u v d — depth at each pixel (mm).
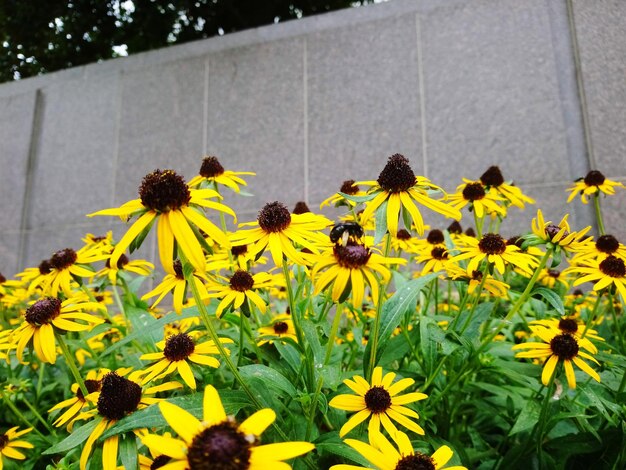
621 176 846
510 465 273
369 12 1071
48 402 370
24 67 1931
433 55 1004
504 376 344
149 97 1225
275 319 322
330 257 208
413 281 255
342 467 158
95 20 1750
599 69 891
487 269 277
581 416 256
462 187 405
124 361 363
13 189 1293
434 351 271
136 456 175
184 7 1695
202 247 184
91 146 1251
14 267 1241
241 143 1117
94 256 325
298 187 1050
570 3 928
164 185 176
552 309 379
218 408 139
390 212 221
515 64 947
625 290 279
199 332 339
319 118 1063
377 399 208
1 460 271
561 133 895
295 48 1116
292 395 218
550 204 873
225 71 1168
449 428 296
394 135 998
